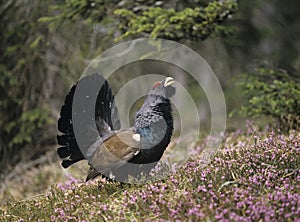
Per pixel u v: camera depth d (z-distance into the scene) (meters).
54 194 10.23
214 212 7.38
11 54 17.83
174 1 14.55
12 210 9.73
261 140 10.78
